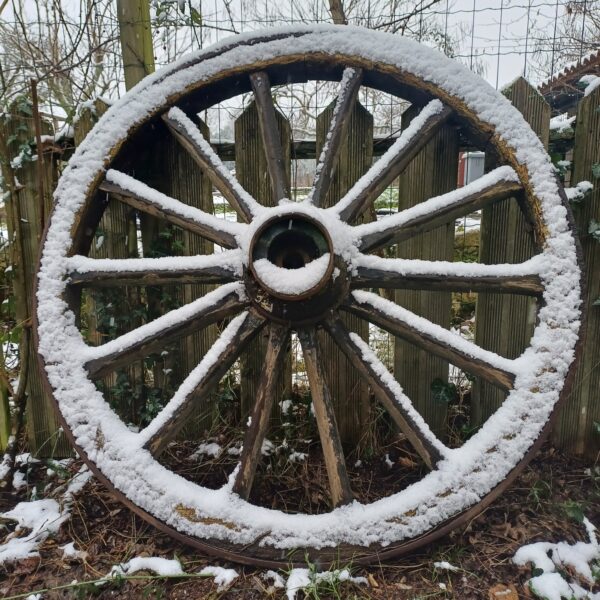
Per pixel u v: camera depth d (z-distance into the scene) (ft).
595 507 4.87
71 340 4.44
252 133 5.49
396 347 5.83
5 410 6.05
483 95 4.26
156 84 4.50
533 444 4.07
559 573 4.12
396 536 4.07
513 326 5.69
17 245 5.63
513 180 4.26
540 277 4.18
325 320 4.33
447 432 6.01
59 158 5.73
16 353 7.16
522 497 4.97
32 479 5.63
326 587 3.92
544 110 5.18
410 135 4.38
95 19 6.60
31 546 4.53
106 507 4.99
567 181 5.78
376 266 4.29
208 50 4.44
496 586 4.03
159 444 4.32
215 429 5.97
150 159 5.57
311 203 4.40
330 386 5.89
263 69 4.44
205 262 4.35
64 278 4.45
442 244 5.63
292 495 5.09
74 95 7.35
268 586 4.03
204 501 4.17
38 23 6.66
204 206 5.66
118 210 5.76
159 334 4.37
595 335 5.54
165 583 4.11
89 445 4.27
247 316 4.35
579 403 5.67
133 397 6.03
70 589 4.07
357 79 4.38
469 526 4.58
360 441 5.79
